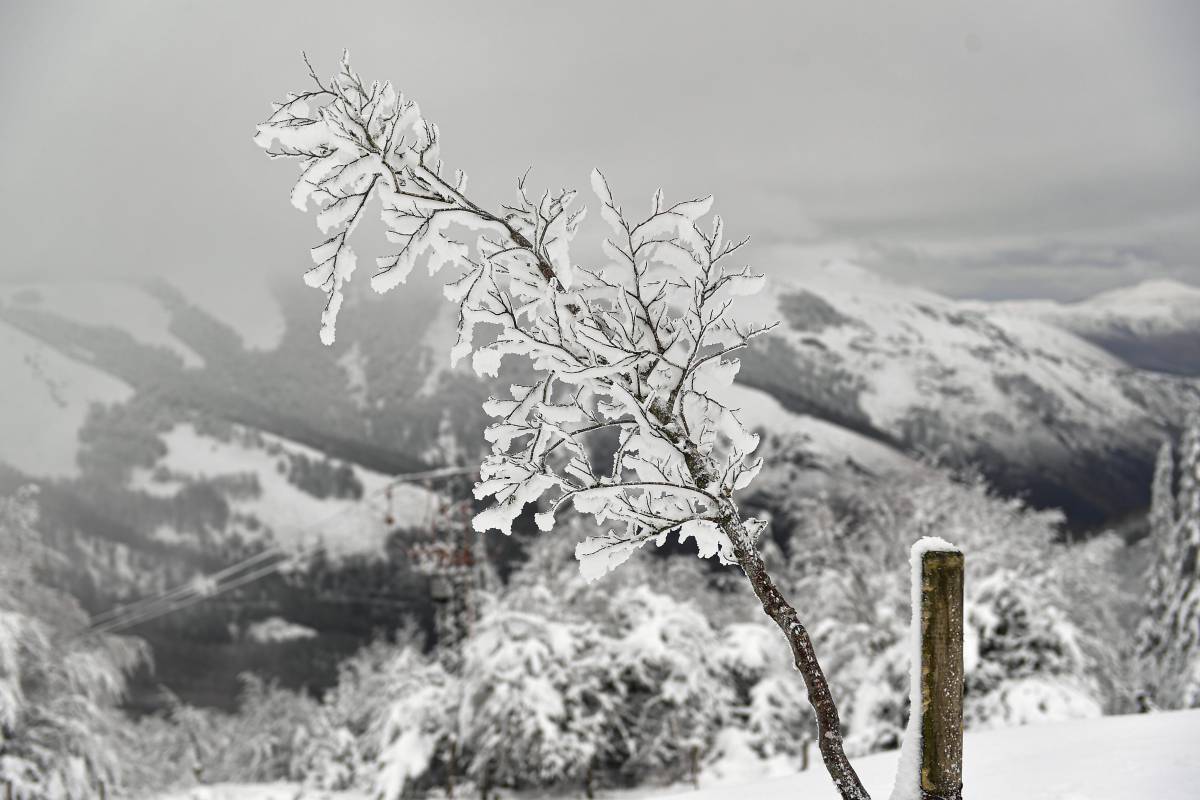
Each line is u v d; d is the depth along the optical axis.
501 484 2.79
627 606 22.48
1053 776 3.62
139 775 23.56
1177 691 22.55
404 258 2.84
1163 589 29.06
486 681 19.50
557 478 2.77
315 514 183.12
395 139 2.82
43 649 20.14
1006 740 5.17
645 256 2.87
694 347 2.81
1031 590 14.27
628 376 2.83
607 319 2.86
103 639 26.86
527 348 2.82
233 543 161.38
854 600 21.06
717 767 19.52
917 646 2.40
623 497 2.81
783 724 20.38
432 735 20.45
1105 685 17.31
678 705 20.00
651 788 20.06
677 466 2.83
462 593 20.67
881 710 15.21
